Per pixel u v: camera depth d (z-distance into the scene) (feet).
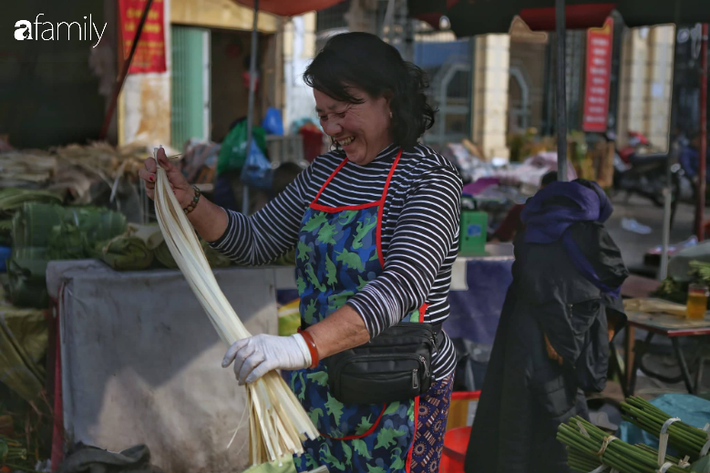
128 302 9.37
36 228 10.79
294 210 5.97
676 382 12.88
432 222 4.91
